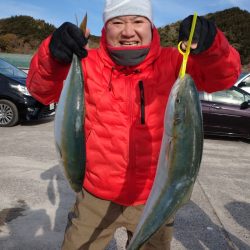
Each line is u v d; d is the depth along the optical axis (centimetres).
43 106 1056
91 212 254
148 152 240
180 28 193
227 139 1100
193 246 424
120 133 238
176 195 183
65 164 198
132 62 235
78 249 257
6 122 1031
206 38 189
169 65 241
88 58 246
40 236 419
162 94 240
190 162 183
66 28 189
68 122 195
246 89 1359
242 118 1044
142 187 243
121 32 229
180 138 181
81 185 204
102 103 239
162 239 258
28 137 914
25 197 526
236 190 627
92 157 244
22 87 1025
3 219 455
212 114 1048
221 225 482
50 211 485
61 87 227
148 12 229
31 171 640
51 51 193
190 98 182
